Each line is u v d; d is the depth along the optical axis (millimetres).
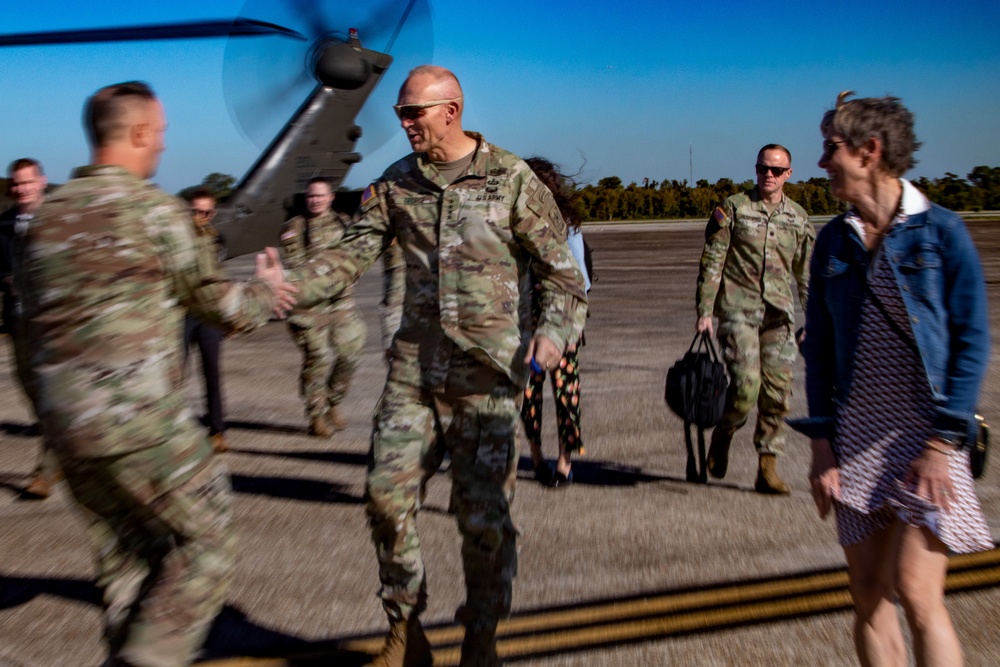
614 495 5402
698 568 4238
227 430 7262
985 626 3576
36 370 2586
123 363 2541
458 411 3215
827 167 2629
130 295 2557
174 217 2652
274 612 3848
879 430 2596
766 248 5328
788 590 3959
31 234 2596
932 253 2504
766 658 3367
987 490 5305
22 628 3734
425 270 3244
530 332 3346
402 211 3289
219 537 2686
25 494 5527
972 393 2459
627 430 6992
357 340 6988
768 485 5418
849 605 3795
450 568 4328
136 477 2594
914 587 2525
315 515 5141
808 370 2777
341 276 3299
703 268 5445
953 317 2504
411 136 3225
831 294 2676
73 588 4145
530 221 3223
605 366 9625
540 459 5594
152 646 2604
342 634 3641
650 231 44656
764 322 5406
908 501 2516
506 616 3240
